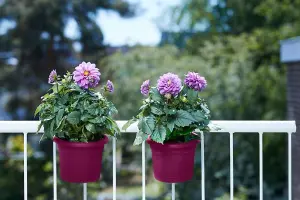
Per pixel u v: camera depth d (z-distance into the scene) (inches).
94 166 68.9
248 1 459.2
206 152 311.4
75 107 66.3
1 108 427.8
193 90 67.8
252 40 388.2
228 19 486.3
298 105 199.3
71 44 426.9
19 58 414.6
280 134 351.3
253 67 378.6
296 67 203.0
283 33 383.2
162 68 327.3
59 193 306.3
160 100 66.7
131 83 320.8
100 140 68.4
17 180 347.9
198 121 66.4
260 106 347.6
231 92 326.0
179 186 315.3
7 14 399.5
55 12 406.9
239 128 72.2
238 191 327.9
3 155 359.3
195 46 458.0
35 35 405.7
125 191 362.6
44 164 358.6
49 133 66.7
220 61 354.9
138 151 332.8
